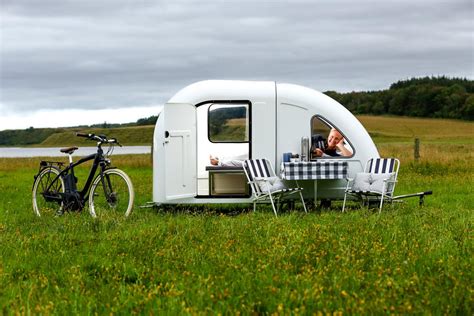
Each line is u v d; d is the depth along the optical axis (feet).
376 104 318.04
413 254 21.45
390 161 34.63
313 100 35.32
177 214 33.45
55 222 30.45
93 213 32.53
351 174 35.40
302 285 17.44
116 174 32.65
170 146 34.09
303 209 36.19
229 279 18.67
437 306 15.16
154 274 19.69
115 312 15.64
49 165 34.99
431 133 266.16
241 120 38.09
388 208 35.19
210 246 23.26
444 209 36.40
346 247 21.95
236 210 37.47
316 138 35.32
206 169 35.32
